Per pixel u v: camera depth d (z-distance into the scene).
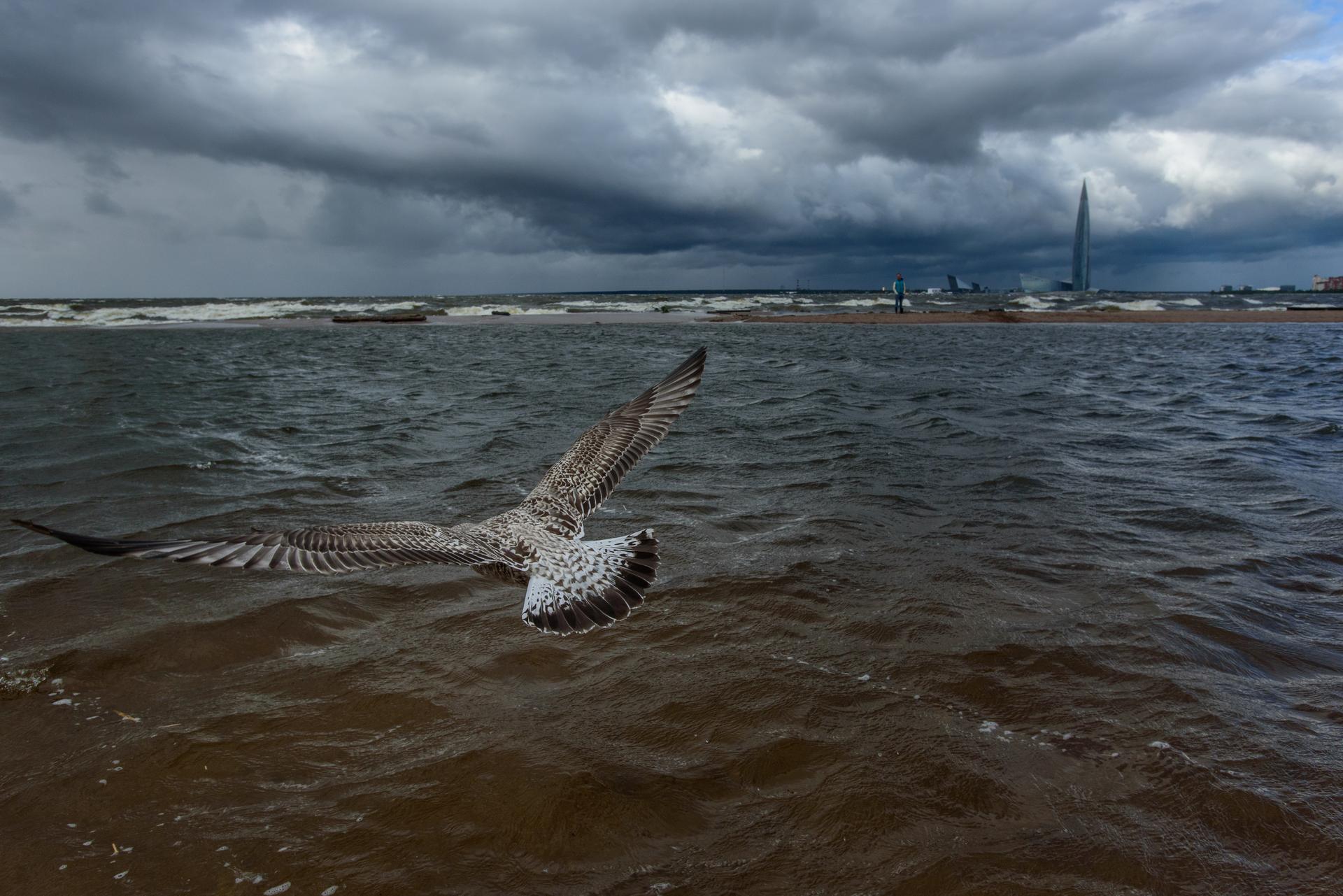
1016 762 5.70
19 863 4.73
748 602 8.17
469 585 8.68
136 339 39.78
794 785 5.48
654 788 5.42
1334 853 4.78
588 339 40.12
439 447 14.70
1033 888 4.57
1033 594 8.37
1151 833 4.98
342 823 5.08
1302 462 13.52
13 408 18.17
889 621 7.77
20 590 8.32
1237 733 5.96
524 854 4.85
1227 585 8.54
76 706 6.37
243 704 6.41
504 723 6.17
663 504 11.30
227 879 4.64
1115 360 29.97
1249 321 51.59
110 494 11.48
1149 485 12.20
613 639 7.48
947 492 11.86
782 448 14.57
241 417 17.47
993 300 87.12
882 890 4.58
